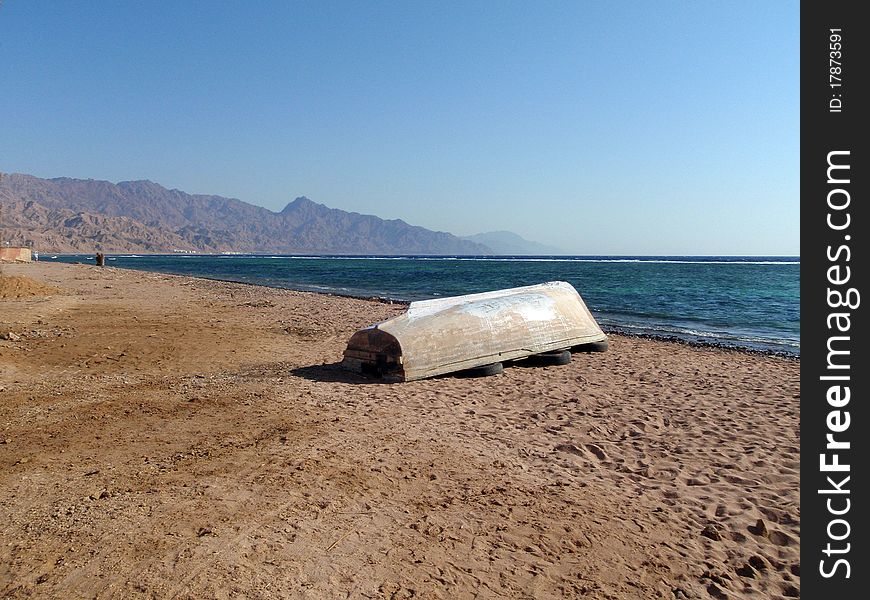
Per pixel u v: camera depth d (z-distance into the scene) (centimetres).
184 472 512
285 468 532
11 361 939
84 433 607
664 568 407
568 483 545
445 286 3928
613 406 818
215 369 980
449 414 748
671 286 3928
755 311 2389
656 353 1260
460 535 432
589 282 4425
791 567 417
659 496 528
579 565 404
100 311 1641
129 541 389
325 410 735
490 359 993
